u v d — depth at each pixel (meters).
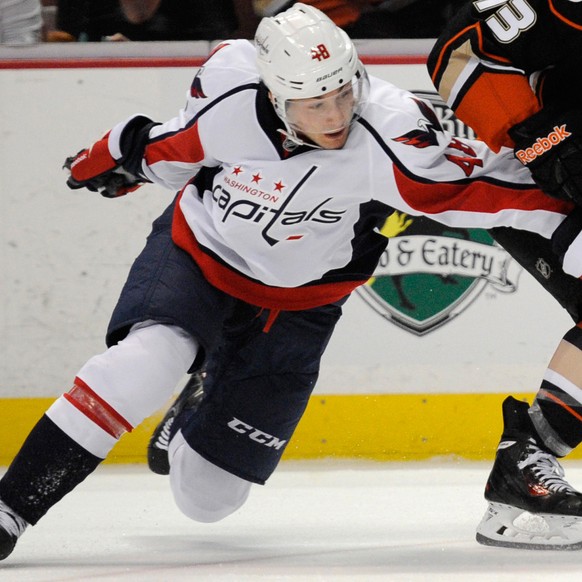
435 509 14.31
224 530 13.12
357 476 16.58
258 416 12.20
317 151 10.45
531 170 10.27
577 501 10.94
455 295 17.30
